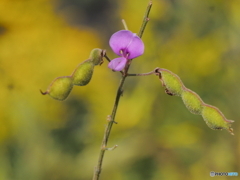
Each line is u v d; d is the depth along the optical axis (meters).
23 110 0.44
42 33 0.44
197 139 0.44
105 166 0.44
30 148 0.44
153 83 0.44
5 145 0.44
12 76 0.44
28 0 0.44
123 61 0.37
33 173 0.44
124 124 0.44
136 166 0.44
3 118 0.44
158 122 0.44
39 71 0.44
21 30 0.44
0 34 0.44
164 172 0.43
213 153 0.44
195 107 0.37
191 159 0.44
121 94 0.37
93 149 0.44
